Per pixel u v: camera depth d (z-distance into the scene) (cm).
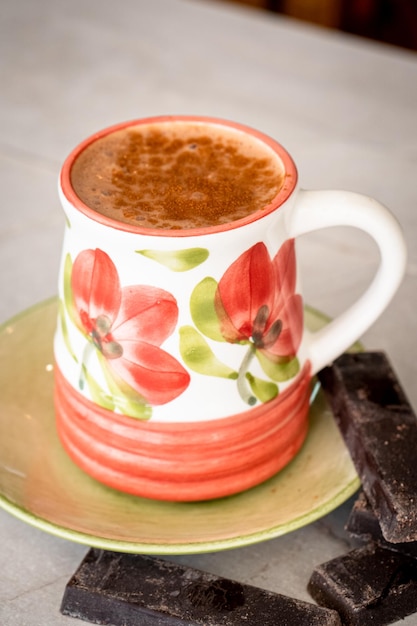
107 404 45
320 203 44
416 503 43
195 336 43
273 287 43
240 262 42
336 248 64
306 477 47
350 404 47
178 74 78
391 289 46
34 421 50
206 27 85
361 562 44
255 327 44
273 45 82
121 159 46
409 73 79
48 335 54
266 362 45
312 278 61
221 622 42
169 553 43
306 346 47
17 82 78
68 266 44
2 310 58
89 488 47
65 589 43
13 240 64
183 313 42
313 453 48
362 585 43
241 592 43
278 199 42
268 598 43
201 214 43
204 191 44
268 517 45
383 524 43
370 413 47
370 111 74
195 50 81
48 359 53
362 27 144
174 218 43
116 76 78
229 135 48
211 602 42
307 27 86
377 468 44
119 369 44
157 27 85
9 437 49
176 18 87
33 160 70
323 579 43
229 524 45
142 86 77
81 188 44
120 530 44
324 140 71
